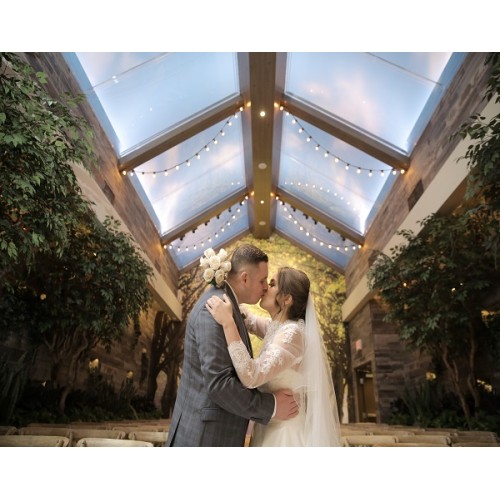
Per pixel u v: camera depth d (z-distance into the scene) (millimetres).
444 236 5738
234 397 1427
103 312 5508
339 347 13664
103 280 5258
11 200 2854
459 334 6090
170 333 13773
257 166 10656
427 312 6176
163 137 8375
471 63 5684
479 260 5621
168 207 11109
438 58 6242
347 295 13906
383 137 8250
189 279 14625
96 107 7121
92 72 6461
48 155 2994
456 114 6137
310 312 1900
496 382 5863
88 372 7918
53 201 3336
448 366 6258
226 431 1461
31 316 5129
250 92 8117
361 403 12938
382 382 10492
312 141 9492
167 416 12938
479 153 3721
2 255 3090
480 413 5652
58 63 5719
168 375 13367
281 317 1922
